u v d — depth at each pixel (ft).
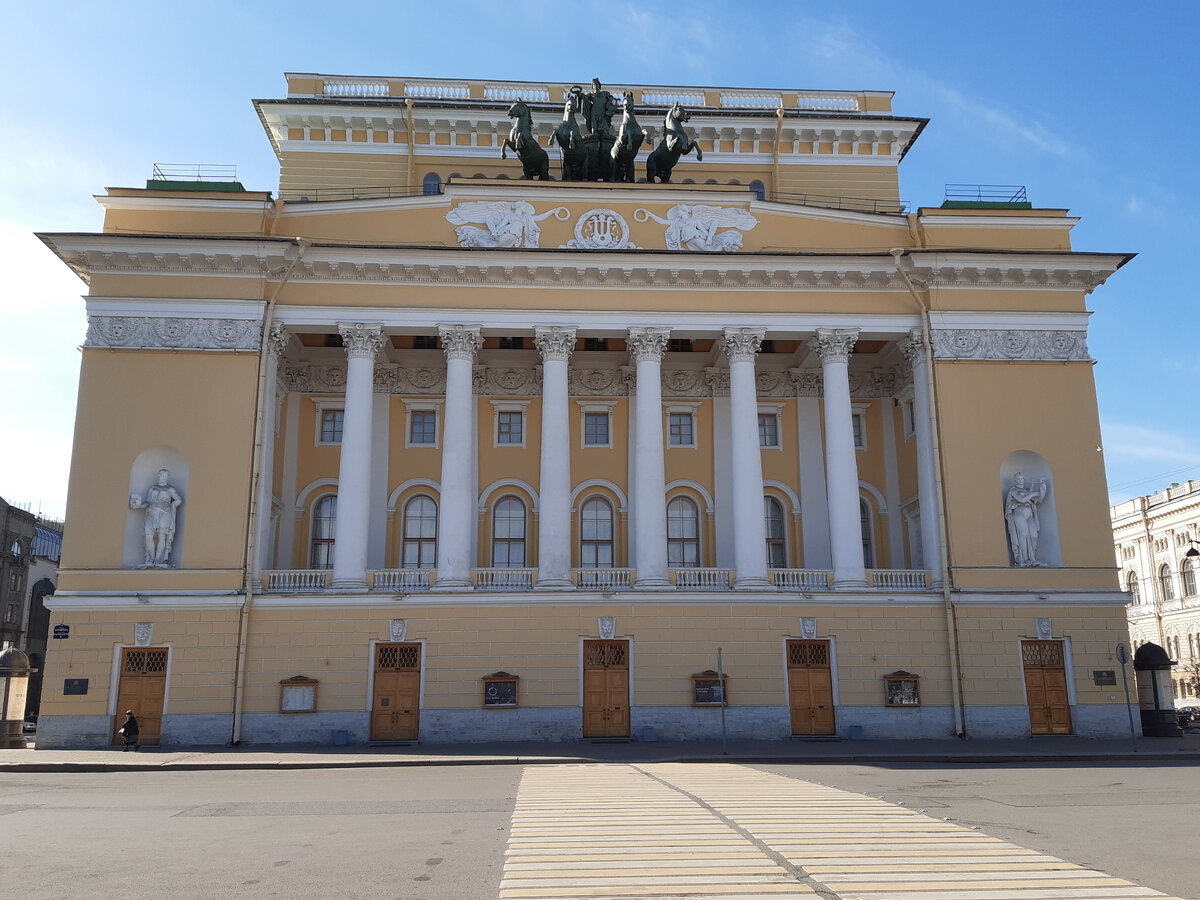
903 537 108.47
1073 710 90.79
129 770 67.67
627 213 99.35
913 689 90.48
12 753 77.71
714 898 26.21
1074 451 95.91
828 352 97.71
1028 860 31.04
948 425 95.45
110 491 88.53
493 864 31.12
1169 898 26.27
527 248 95.40
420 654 88.48
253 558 88.38
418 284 95.61
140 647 85.76
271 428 93.40
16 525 199.52
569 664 88.74
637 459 94.99
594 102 104.94
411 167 116.37
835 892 26.78
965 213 99.81
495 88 121.60
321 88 120.47
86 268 92.27
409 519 106.11
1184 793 50.42
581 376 109.60
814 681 90.99
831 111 123.44
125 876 30.14
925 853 32.17
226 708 84.94
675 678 89.35
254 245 91.76
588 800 46.85
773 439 110.83
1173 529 221.66
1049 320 98.32
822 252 96.89
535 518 106.22
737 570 93.50
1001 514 94.22
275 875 30.07
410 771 66.08
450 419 93.66
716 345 106.93
